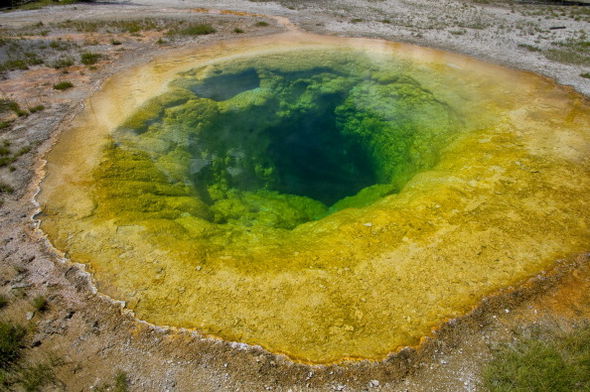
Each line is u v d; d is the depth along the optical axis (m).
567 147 9.77
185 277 6.57
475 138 10.52
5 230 7.38
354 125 14.08
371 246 7.25
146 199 8.41
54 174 8.80
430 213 7.98
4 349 5.39
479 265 6.75
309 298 6.20
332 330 5.73
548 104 11.97
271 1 27.09
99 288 6.35
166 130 10.75
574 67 14.76
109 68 14.61
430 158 10.81
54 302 6.13
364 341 5.59
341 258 6.99
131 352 5.48
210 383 5.12
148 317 5.91
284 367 5.27
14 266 6.69
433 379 5.16
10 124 10.80
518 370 5.15
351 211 8.94
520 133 10.48
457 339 5.62
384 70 14.64
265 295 6.25
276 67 14.61
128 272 6.63
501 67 14.84
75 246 7.10
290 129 14.03
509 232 7.39
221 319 5.88
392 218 7.95
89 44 17.45
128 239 7.29
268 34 18.77
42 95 12.47
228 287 6.39
